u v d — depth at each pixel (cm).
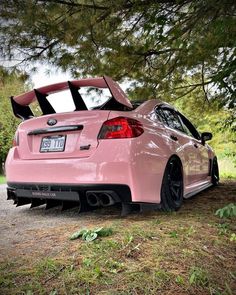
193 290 172
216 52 486
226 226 267
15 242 234
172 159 345
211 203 386
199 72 671
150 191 295
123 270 182
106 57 549
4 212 360
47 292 162
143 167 289
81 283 169
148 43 505
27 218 321
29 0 422
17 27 453
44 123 324
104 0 434
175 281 176
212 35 409
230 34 372
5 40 469
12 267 188
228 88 377
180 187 358
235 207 216
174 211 327
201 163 468
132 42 527
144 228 251
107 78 310
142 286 169
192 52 502
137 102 369
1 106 1928
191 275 180
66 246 217
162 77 641
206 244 227
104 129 292
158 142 322
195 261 200
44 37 474
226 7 369
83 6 436
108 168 279
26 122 343
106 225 266
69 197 294
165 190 322
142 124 312
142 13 443
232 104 393
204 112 791
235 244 233
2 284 168
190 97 771
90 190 281
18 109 381
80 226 271
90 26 455
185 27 437
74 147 301
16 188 331
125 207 287
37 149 325
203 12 393
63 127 309
